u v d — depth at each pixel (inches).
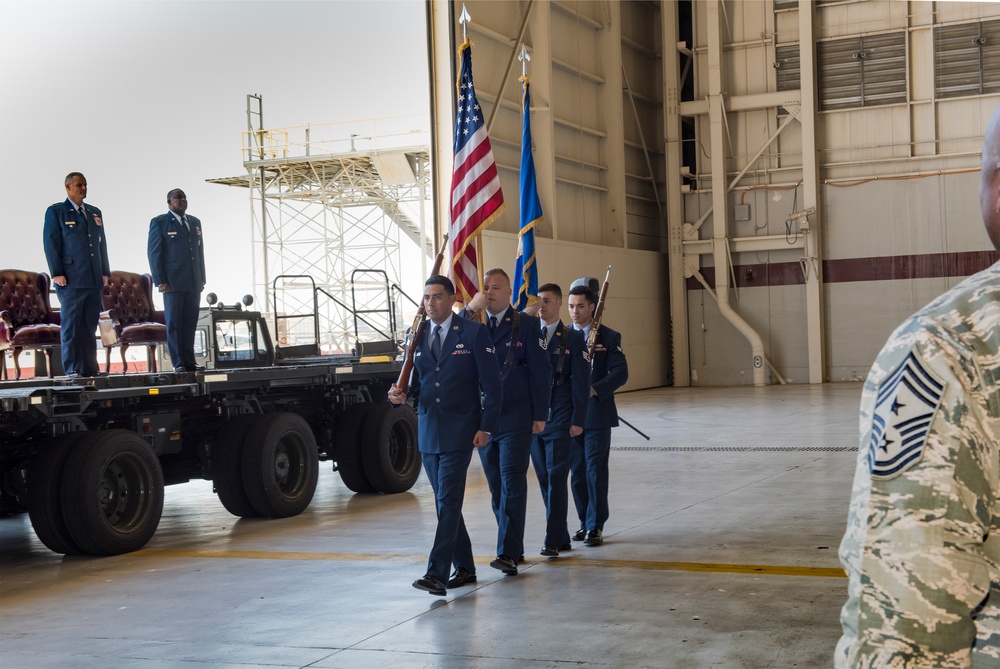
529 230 380.2
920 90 933.2
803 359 981.8
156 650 187.0
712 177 986.7
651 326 1014.4
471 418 221.3
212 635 195.8
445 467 220.5
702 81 1005.8
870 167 952.9
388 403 403.5
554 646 180.2
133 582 249.6
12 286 442.6
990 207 54.7
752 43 980.6
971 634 47.8
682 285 1011.3
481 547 277.0
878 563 48.9
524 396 239.0
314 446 362.9
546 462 264.2
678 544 269.6
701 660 169.8
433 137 732.7
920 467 48.5
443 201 729.6
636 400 853.8
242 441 343.0
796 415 660.1
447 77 727.1
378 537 299.9
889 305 951.6
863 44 947.3
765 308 992.9
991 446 48.6
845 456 451.8
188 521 353.7
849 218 960.3
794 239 965.8
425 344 224.7
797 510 316.5
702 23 1003.3
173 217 362.0
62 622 212.1
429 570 218.5
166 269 358.0
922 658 47.3
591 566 246.1
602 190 948.6
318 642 187.8
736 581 225.0
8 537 341.4
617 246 954.7
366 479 396.8
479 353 219.5
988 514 48.7
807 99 947.3
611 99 951.0
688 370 1017.5
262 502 339.6
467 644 183.3
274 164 1081.4
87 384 296.7
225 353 371.2
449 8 725.3
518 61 822.5
